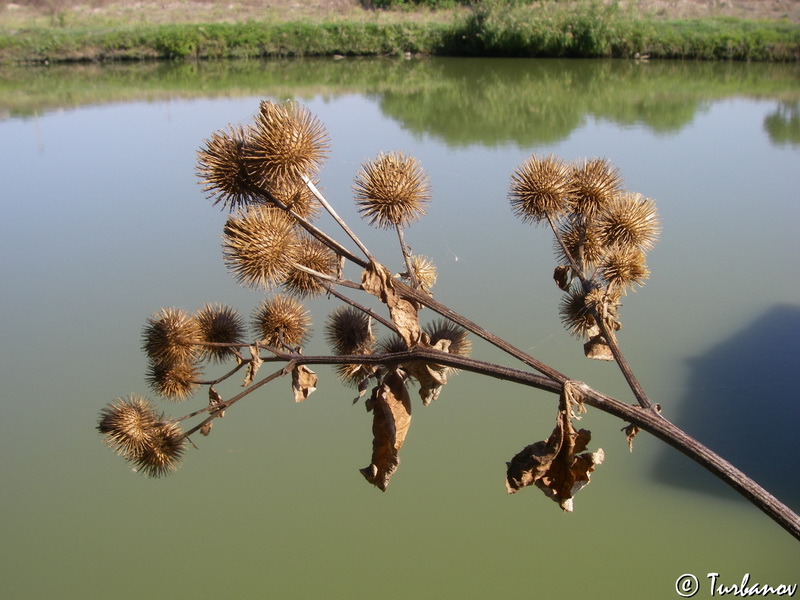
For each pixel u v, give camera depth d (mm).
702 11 37750
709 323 9688
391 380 2670
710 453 2066
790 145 16547
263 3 44750
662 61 30812
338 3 43594
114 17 41500
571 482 2301
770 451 7531
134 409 3266
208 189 2850
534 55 32688
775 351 9078
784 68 28516
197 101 23312
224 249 2822
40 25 39125
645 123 19094
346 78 28359
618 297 2742
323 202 2689
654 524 7062
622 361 2508
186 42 34062
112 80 28953
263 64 32875
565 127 18844
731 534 6883
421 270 3271
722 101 22062
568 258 2957
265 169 2721
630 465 7824
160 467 3262
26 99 24844
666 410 8156
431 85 26406
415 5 41656
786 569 6422
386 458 2662
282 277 2787
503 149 16312
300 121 2840
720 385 8539
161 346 3289
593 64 30641
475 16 33312
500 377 2338
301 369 2877
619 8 32656
